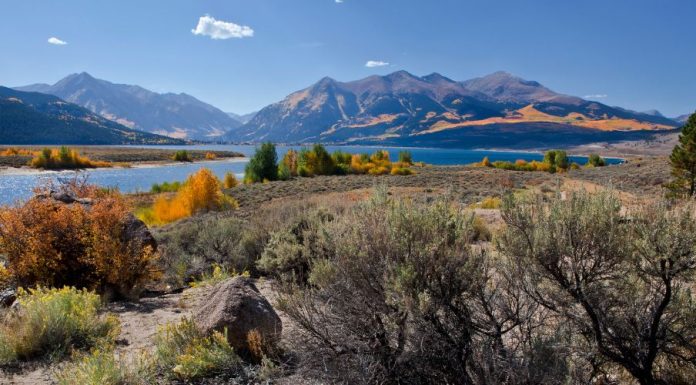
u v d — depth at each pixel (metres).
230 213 18.16
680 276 2.93
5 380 3.77
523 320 3.22
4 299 6.23
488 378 2.79
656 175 46.06
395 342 3.37
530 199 3.65
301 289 4.05
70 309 5.06
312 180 48.94
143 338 4.81
